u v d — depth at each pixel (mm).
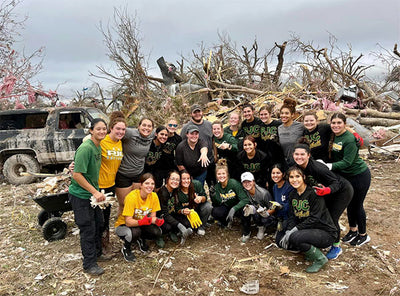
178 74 14398
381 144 8984
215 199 4863
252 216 4496
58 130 8055
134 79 12000
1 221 5590
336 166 3781
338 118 3770
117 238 4742
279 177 4207
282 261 3949
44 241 4770
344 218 5090
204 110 10930
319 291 3342
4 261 4199
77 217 3689
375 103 10938
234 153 5043
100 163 3742
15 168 8094
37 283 3684
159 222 4184
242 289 3395
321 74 13875
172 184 4332
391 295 3215
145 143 4230
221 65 13969
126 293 3426
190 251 4297
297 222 3881
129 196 4035
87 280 3691
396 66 13000
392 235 4480
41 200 4488
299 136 4441
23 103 11555
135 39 12312
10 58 11445
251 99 12062
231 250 4297
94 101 13109
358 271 3662
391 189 6355
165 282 3596
